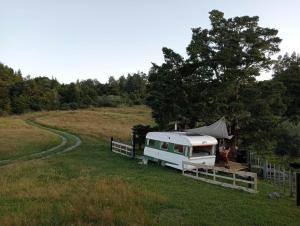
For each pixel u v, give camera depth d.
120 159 34.16
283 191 21.95
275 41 33.66
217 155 30.66
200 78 34.41
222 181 24.47
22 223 13.74
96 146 44.97
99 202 16.81
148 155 31.30
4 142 45.44
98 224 13.87
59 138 52.88
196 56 34.81
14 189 20.12
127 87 155.62
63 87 138.12
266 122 32.47
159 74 36.09
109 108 124.75
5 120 78.12
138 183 21.75
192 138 26.86
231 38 32.59
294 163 36.72
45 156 38.03
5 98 110.19
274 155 42.28
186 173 26.81
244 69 33.06
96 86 154.75
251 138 33.28
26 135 53.31
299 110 51.84
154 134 30.67
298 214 16.25
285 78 53.06
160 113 36.50
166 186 21.36
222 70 33.75
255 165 31.56
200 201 17.95
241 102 32.25
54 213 15.23
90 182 21.59
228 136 30.53
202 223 14.39
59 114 95.06
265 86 33.38
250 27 33.47
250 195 19.91
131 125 78.50
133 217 14.61
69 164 29.94
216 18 34.03
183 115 34.66
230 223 14.54
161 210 16.20
